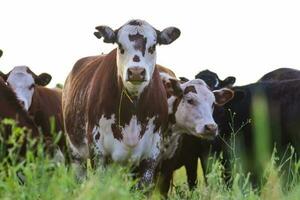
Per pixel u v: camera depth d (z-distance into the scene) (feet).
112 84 46.47
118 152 46.62
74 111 50.44
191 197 43.65
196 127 51.96
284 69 64.95
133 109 46.16
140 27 46.09
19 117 38.63
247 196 35.37
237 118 56.34
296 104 53.62
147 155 47.73
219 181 35.45
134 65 43.68
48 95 65.57
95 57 54.60
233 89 57.57
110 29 45.98
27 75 64.23
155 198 42.63
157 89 47.62
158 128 47.83
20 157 36.24
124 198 26.35
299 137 53.01
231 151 51.26
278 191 31.24
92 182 27.43
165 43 47.03
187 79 59.88
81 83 50.70
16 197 28.27
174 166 55.52
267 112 54.19
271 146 53.47
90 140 47.55
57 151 36.96
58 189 27.20
